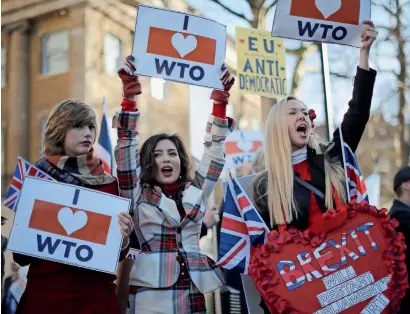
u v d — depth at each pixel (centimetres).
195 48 353
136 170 331
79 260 304
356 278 306
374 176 733
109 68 1247
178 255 323
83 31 1216
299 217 324
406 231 374
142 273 320
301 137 338
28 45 1241
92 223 309
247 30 537
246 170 615
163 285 316
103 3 1230
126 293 337
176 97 1275
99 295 307
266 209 334
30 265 316
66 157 321
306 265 307
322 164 339
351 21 372
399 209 386
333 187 334
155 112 1246
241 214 333
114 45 1252
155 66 345
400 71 1240
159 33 349
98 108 1217
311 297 303
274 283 304
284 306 299
